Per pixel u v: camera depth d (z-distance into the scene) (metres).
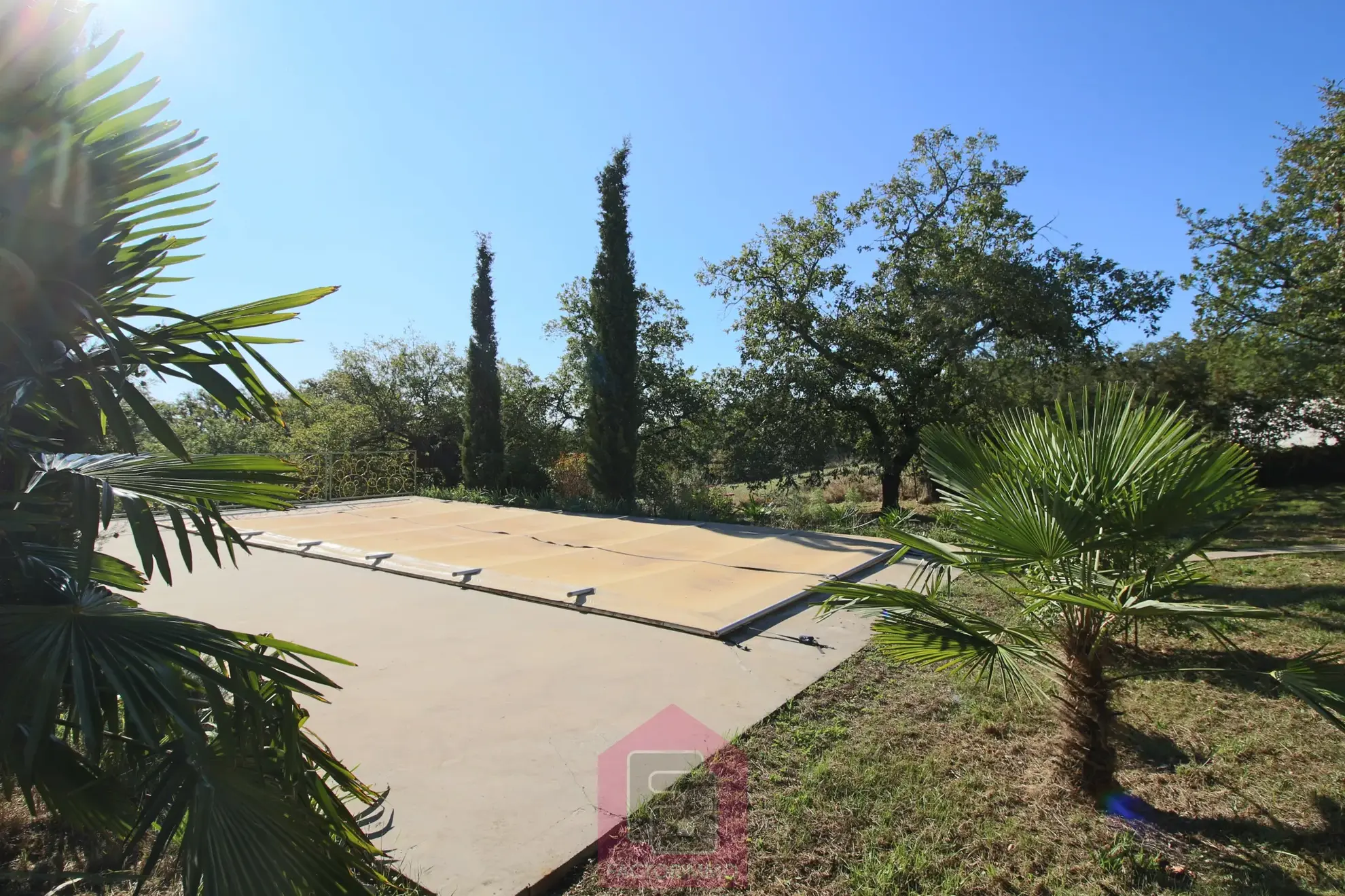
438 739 3.36
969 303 13.66
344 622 5.34
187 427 13.09
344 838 2.03
